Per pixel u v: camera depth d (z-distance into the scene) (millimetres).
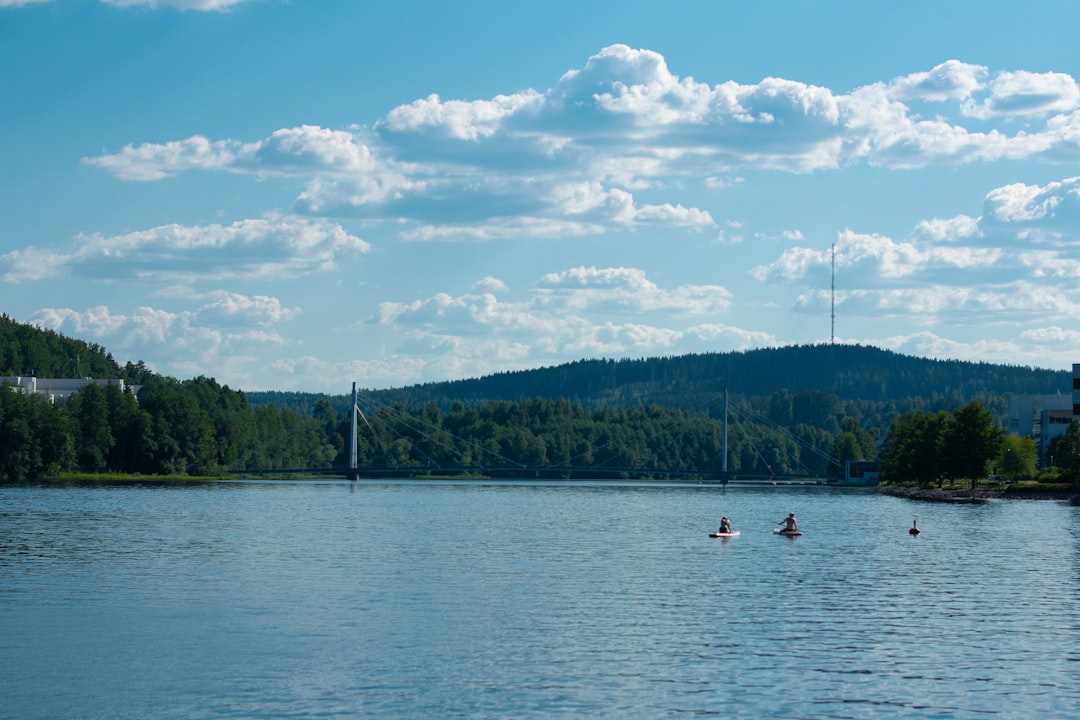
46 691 42125
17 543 96312
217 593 65312
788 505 194875
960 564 83250
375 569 78250
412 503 197750
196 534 108938
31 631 52969
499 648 49438
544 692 42125
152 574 74250
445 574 75438
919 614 58938
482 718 38938
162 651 48594
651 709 40094
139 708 40031
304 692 41938
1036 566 81750
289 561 83375
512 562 84000
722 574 76312
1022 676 45031
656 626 54844
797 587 69312
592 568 79875
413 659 47188
